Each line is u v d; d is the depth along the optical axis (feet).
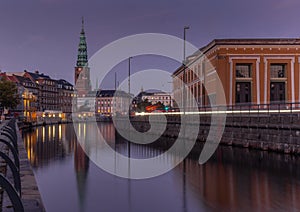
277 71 174.19
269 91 169.48
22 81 451.12
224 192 49.39
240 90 172.14
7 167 41.16
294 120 85.81
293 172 65.05
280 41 169.58
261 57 169.99
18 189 25.86
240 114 114.93
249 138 105.81
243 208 40.86
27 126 267.39
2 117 244.01
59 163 79.30
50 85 542.98
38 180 58.80
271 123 95.20
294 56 170.30
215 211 39.75
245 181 57.36
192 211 39.99
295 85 170.19
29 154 97.71
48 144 132.26
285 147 89.56
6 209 22.99
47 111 484.74
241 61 169.78
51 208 41.60
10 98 274.98
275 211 39.37
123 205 42.80
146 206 42.16
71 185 54.75
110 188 52.75
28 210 23.31
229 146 114.32
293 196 46.37
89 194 48.60
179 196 47.39
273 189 50.80
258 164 75.72
